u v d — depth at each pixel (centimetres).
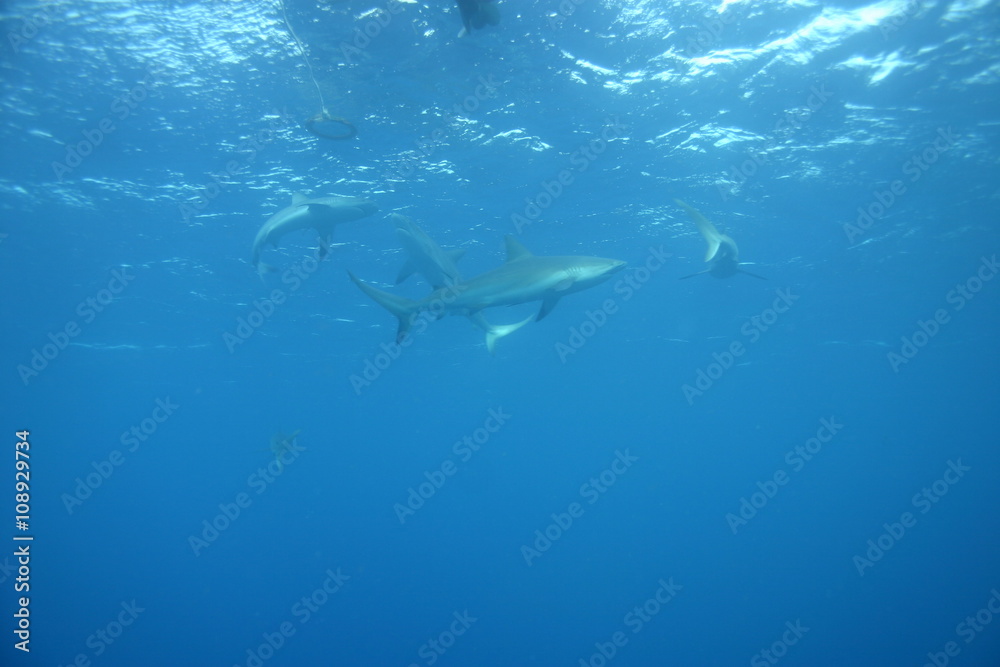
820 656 3197
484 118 1116
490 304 604
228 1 816
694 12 869
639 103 1082
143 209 1441
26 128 1091
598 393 4450
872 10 866
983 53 941
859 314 2592
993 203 1506
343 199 820
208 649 3556
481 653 3419
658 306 2498
